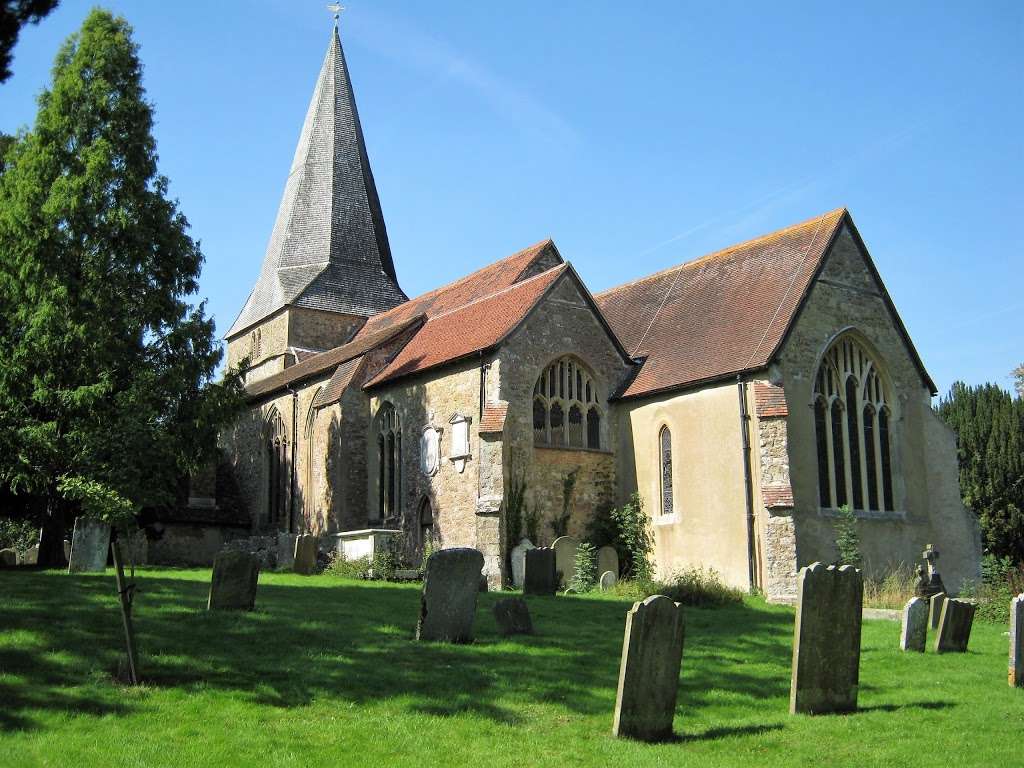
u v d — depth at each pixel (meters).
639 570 30.41
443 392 33.31
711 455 30.12
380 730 12.01
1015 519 46.84
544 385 32.69
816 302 30.61
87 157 29.33
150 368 28.91
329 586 23.91
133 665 13.39
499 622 17.83
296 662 14.75
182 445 29.88
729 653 17.45
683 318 34.81
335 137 55.00
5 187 30.61
